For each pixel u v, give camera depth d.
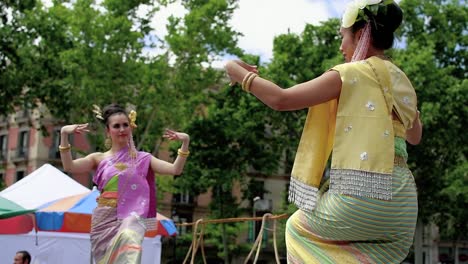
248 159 24.84
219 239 30.47
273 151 25.38
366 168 2.28
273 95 2.34
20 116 35.66
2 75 16.80
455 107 21.62
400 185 2.32
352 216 2.28
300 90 2.36
